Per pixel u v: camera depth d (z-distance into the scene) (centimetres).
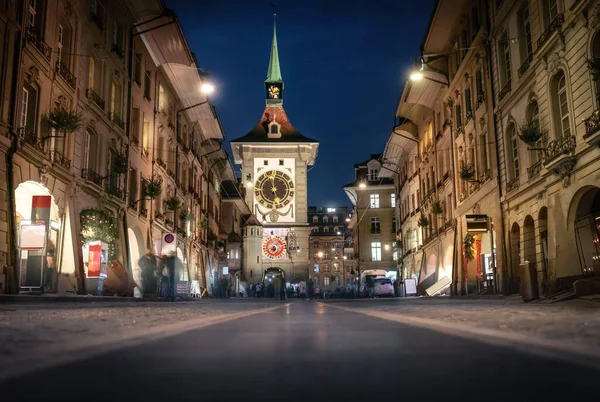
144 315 891
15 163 1762
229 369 306
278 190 7925
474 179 3033
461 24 3250
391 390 238
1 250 1669
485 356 356
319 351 396
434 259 4206
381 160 5962
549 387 241
